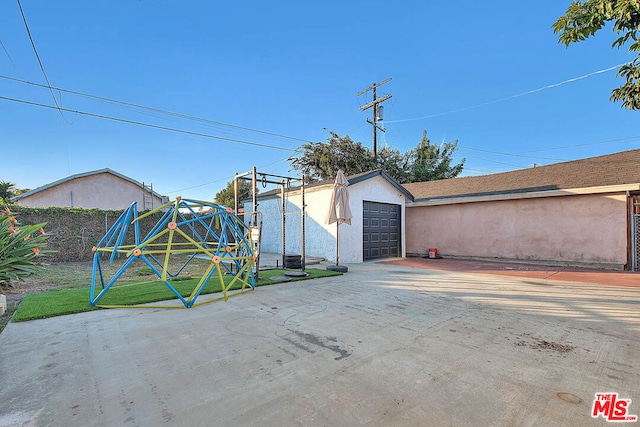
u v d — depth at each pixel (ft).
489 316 13.44
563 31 14.28
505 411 6.28
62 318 12.85
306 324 12.18
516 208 37.35
